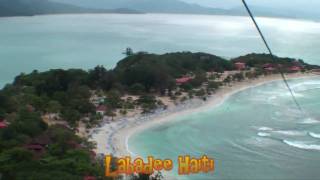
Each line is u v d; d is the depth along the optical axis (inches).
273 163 2790.4
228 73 5954.7
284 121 3887.8
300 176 2596.0
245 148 3100.4
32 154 2235.5
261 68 6181.1
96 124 3472.0
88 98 4163.4
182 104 4347.9
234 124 3769.7
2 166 2081.7
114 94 4249.5
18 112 3154.5
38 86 4281.5
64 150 2423.7
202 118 3949.3
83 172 2155.5
